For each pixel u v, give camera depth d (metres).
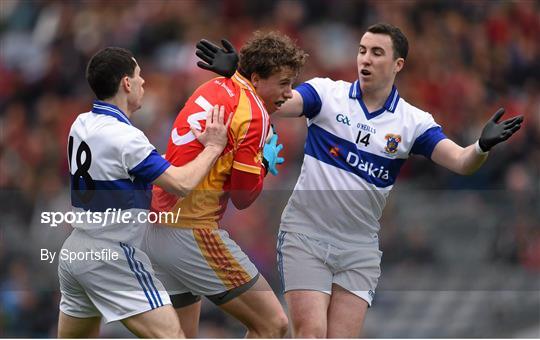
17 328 24.20
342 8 41.84
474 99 39.25
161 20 41.34
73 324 16.52
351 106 17.06
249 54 16.25
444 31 41.44
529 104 40.06
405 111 17.12
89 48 41.38
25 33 43.78
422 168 33.72
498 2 43.22
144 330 15.73
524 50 42.41
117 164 15.54
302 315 16.70
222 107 15.87
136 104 16.12
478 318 23.47
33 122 38.88
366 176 17.00
